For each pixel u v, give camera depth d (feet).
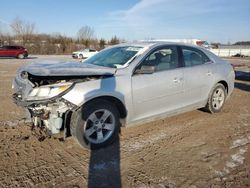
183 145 13.51
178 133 15.12
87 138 12.33
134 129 15.53
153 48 14.61
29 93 11.77
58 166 11.22
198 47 17.43
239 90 29.91
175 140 14.12
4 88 28.07
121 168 11.15
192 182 10.19
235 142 14.02
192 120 17.40
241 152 12.82
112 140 13.16
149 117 14.40
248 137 14.74
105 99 12.73
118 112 13.19
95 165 11.35
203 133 15.20
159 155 12.36
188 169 11.13
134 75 13.46
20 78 12.82
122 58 14.33
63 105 11.94
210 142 13.96
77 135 12.07
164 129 15.67
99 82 12.29
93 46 174.81
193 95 16.53
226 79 18.61
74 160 11.75
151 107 14.28
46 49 150.92
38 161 11.62
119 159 11.93
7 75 40.04
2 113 18.44
